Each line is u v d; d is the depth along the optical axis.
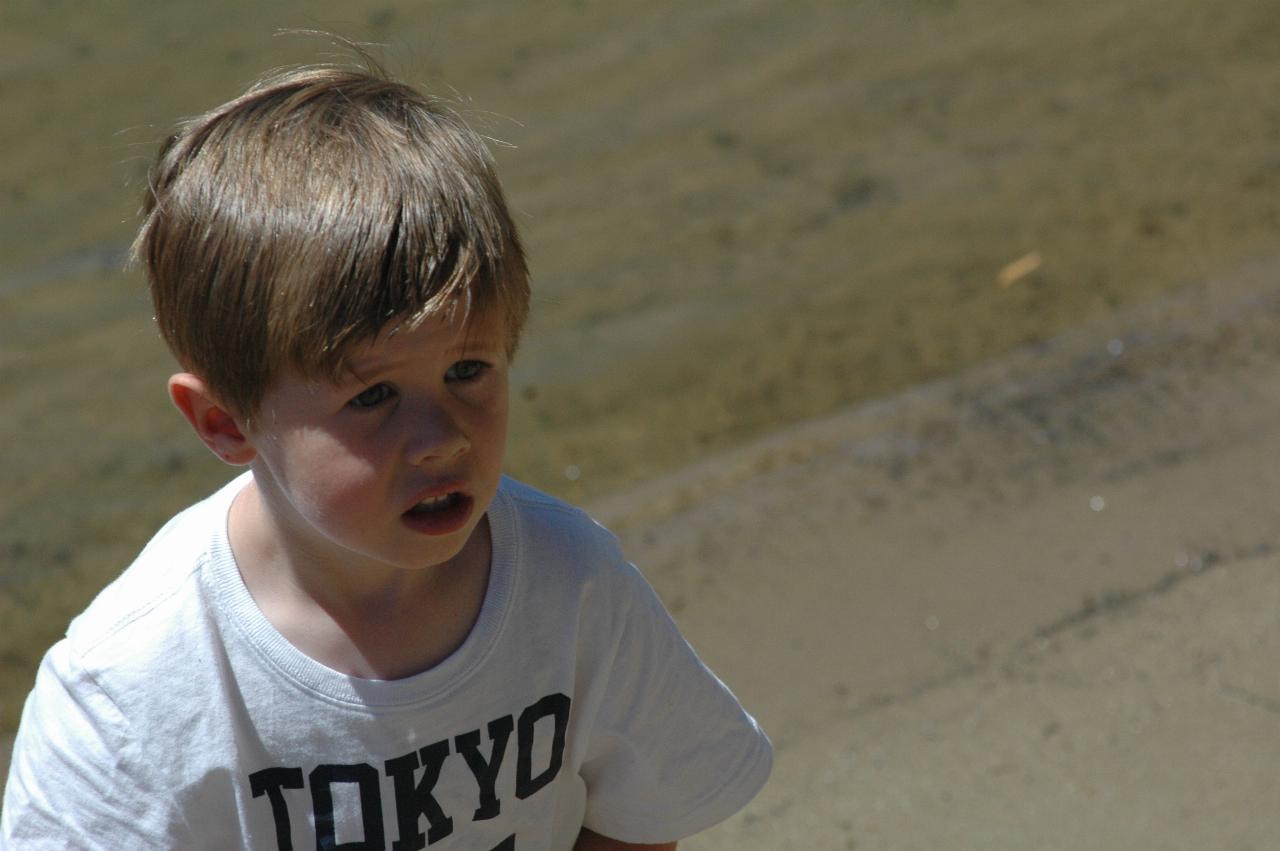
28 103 12.88
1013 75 13.57
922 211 11.58
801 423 9.28
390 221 2.73
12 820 3.08
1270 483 8.00
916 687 6.86
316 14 14.55
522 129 12.66
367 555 2.89
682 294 10.71
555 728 3.31
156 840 3.03
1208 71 13.40
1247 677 6.62
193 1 14.90
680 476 8.88
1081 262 10.70
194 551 3.08
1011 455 8.66
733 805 3.71
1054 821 5.99
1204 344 9.54
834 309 10.45
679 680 3.53
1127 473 8.32
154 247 2.95
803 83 13.55
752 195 11.84
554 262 11.07
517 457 9.15
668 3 14.98
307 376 2.75
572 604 3.28
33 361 10.18
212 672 3.02
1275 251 10.55
